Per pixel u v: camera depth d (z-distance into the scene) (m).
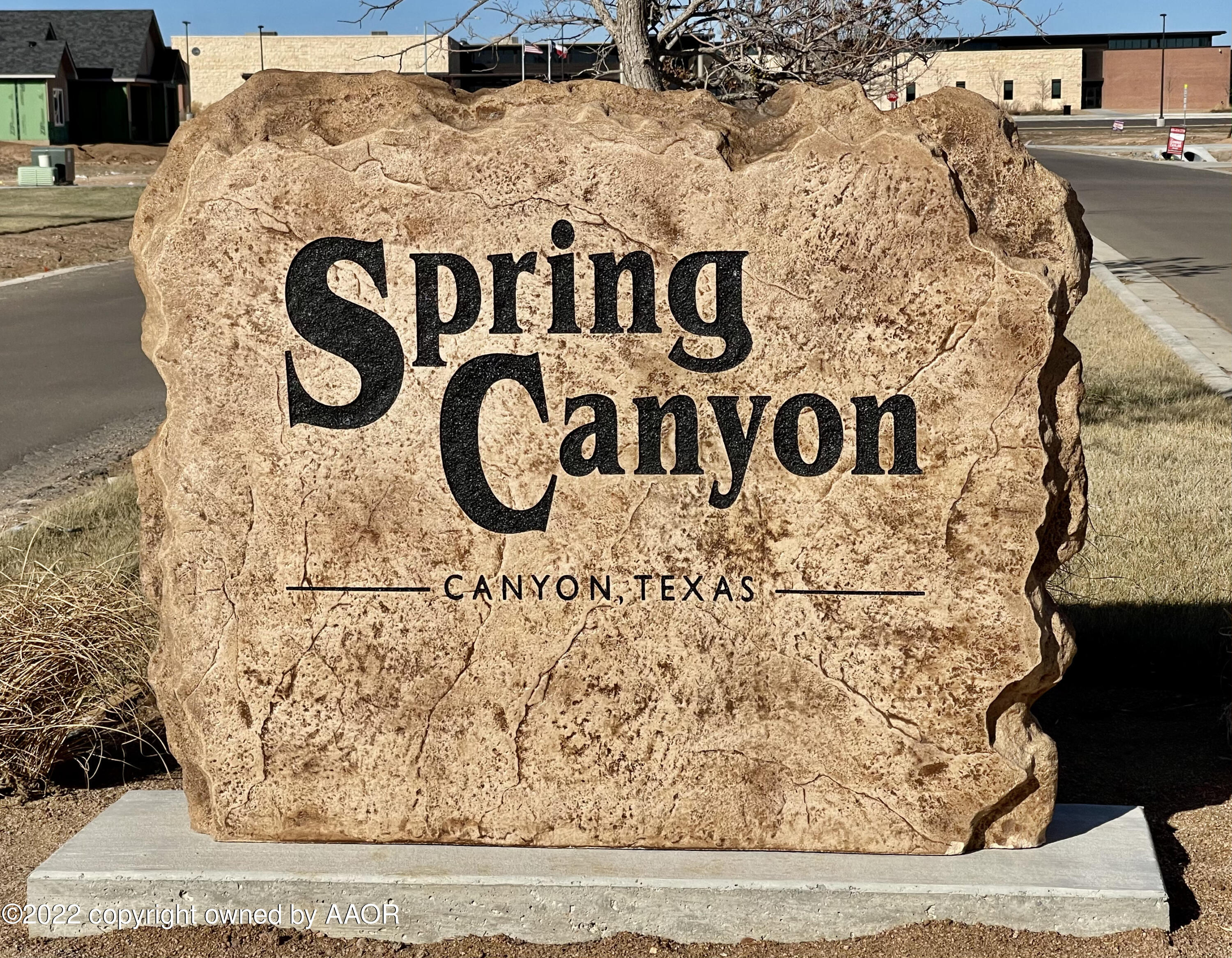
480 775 4.36
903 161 4.09
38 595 5.41
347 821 4.40
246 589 4.34
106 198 37.03
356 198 4.20
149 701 5.70
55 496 9.16
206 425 4.29
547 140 4.15
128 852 4.35
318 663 4.35
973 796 4.28
